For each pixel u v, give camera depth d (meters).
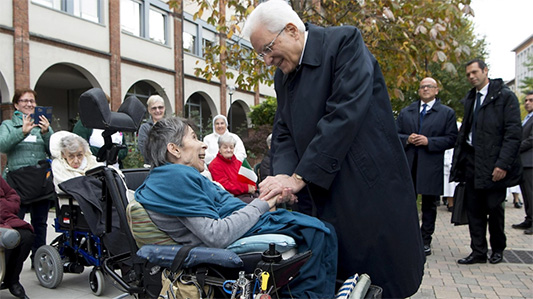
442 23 6.21
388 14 6.14
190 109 22.23
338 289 2.02
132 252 2.77
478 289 3.62
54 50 13.29
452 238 5.94
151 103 5.30
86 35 14.53
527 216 6.53
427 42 6.48
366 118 2.06
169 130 2.14
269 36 2.07
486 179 4.18
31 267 4.52
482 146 4.20
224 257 1.78
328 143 1.94
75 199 3.47
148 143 2.17
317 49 2.11
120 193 2.86
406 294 2.09
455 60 6.52
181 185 1.97
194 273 1.89
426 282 3.83
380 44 7.05
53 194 4.11
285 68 2.17
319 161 1.94
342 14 7.07
